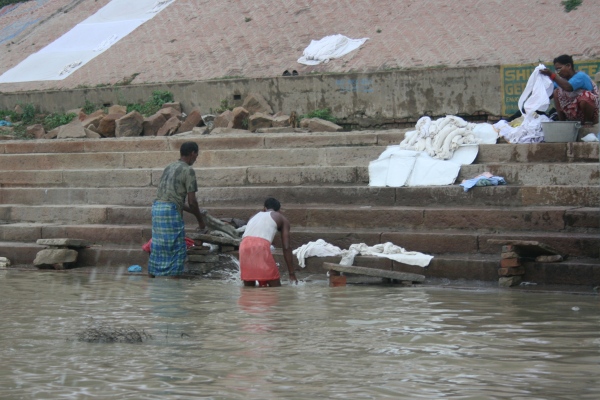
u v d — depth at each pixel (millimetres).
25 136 19391
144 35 24281
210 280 11477
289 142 15133
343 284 10742
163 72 21500
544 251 10320
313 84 18281
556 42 17812
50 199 14984
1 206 14875
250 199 13516
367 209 12234
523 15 19312
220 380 5957
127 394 5641
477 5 20281
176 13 25141
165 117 18406
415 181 12625
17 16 29594
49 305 9391
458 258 10906
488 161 12852
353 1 22297
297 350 6863
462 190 12086
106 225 13672
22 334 7703
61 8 28844
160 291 10406
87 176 15195
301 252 11539
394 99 17625
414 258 10984
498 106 16734
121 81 21594
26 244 13555
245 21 23078
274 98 18703
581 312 8492
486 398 5426
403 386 5730
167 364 6457
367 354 6695
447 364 6328
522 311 8570
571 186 11516
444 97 17188
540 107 13195
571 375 5969
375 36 20172
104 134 18203
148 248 12094
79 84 22125
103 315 8680
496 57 17812
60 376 6141
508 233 11297
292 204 13180
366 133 14766
